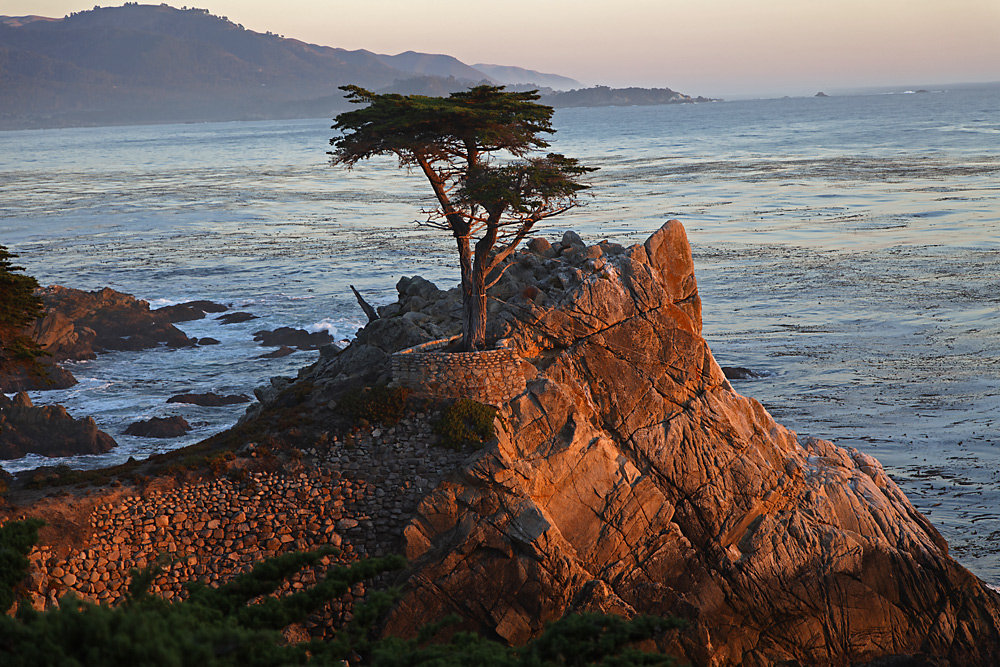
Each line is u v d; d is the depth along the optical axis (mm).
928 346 86875
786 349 87688
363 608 21703
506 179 36500
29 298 37312
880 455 61750
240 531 33719
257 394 45250
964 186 198875
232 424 70000
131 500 33469
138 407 73938
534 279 42438
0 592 20438
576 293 39281
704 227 160375
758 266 125875
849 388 75812
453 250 149625
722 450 38438
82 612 15883
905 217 161750
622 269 40000
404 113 36969
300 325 100562
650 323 39281
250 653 18031
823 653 37156
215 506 34062
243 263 143500
